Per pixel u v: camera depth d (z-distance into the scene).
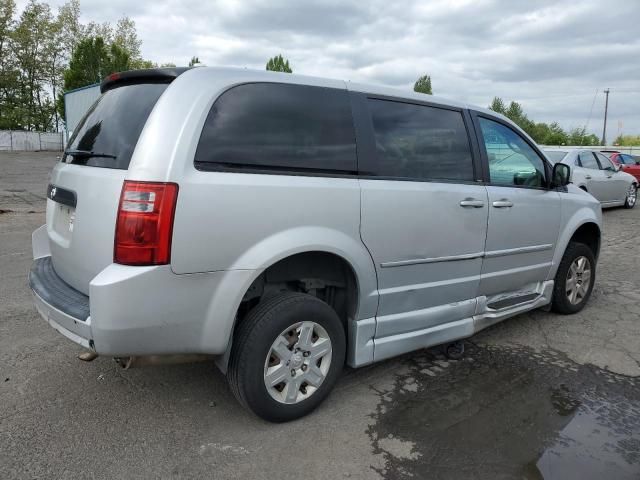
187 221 2.57
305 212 2.93
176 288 2.59
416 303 3.60
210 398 3.36
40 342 4.13
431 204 3.54
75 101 33.12
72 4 58.75
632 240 9.69
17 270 6.32
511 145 4.34
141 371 3.70
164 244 2.53
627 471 2.68
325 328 3.12
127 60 49.56
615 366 4.00
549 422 3.16
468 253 3.85
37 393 3.36
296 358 3.03
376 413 3.22
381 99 3.46
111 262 2.61
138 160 2.56
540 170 4.60
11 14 55.84
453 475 2.63
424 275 3.60
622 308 5.45
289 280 3.17
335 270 3.29
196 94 2.71
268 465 2.68
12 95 57.06
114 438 2.89
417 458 2.76
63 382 3.51
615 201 13.90
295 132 3.00
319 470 2.65
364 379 3.70
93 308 2.49
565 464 2.73
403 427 3.07
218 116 2.74
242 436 2.94
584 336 4.62
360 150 3.24
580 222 4.96
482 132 4.07
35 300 3.11
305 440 2.91
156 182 2.52
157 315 2.56
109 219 2.60
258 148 2.85
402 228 3.38
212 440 2.89
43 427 2.98
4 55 56.38
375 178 3.29
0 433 2.90
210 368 3.78
